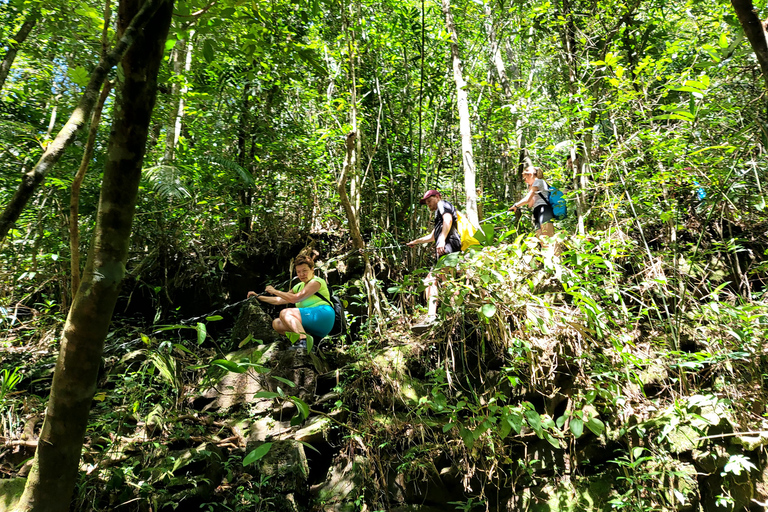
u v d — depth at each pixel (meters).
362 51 6.03
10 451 3.16
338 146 6.30
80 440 1.78
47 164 1.48
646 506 3.47
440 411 3.58
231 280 5.53
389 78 6.41
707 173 4.44
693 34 5.28
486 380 4.05
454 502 3.65
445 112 6.60
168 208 5.30
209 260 5.47
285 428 3.85
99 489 3.02
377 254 5.47
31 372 4.05
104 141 4.73
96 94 1.53
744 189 4.80
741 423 3.58
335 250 5.98
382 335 4.59
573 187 5.14
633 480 3.44
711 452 3.54
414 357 4.27
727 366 3.75
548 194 4.94
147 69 1.65
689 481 3.55
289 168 6.18
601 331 3.74
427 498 3.70
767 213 4.84
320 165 6.48
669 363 3.95
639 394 3.90
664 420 3.67
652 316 4.44
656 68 4.48
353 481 3.71
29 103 4.72
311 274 4.50
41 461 1.74
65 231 4.76
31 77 4.83
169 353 3.59
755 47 1.49
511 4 6.24
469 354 4.19
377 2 6.39
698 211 4.93
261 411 3.98
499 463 3.75
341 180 4.84
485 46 7.31
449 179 7.42
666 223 4.84
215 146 5.78
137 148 1.70
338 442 3.92
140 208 5.23
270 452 3.53
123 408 3.56
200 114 5.65
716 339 3.93
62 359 1.73
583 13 5.43
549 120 5.07
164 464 3.27
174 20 2.37
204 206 5.64
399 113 6.54
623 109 4.85
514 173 6.79
